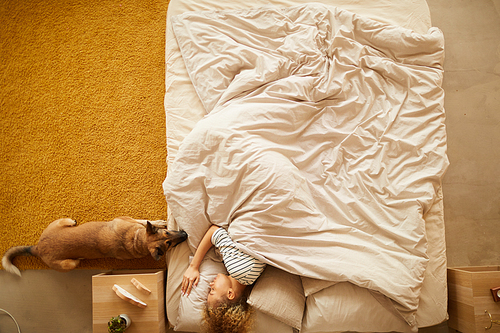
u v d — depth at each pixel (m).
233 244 1.41
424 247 1.42
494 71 1.98
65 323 1.81
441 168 1.50
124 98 2.00
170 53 1.77
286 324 1.42
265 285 1.41
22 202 1.91
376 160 1.53
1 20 2.06
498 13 2.03
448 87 1.98
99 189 1.91
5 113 2.00
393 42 1.62
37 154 1.96
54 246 1.61
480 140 1.93
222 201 1.48
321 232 1.44
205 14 1.74
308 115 1.59
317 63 1.60
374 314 1.38
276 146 1.52
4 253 1.80
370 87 1.62
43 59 2.04
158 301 1.47
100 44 2.05
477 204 1.88
